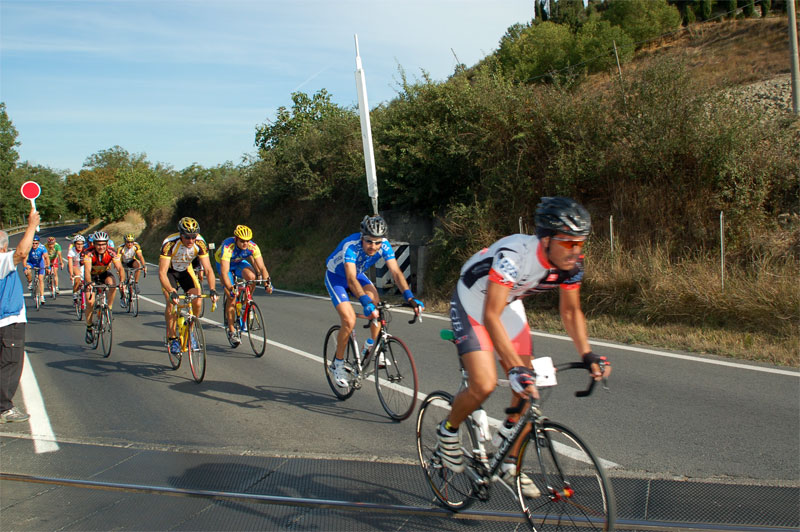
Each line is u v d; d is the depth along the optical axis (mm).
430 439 3240
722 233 7707
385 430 4348
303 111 25781
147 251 33500
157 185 53438
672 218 9164
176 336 6410
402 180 13266
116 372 6492
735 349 6160
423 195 13062
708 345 6336
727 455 3584
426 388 5305
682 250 8773
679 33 26172
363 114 10562
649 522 2809
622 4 27078
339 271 5000
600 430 4086
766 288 6895
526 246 2518
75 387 5926
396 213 14188
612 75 10836
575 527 2455
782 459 3496
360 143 16547
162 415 4914
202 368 5793
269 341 7855
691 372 5473
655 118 9352
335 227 17453
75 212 83125
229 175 27141
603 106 10367
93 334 7953
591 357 2549
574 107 10672
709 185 8961
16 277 4914
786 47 19328
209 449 4086
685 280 7609
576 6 32188
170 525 3010
